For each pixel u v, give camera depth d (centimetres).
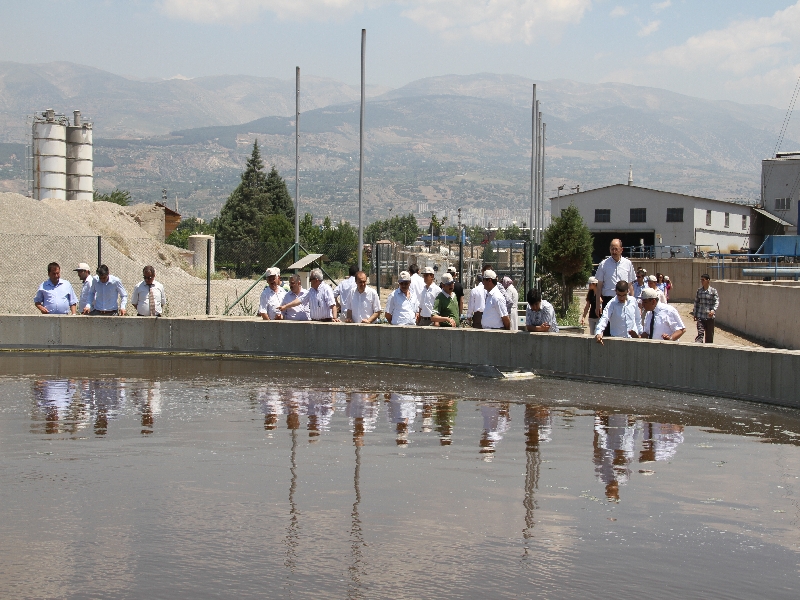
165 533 680
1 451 944
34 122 6456
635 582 590
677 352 1397
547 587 580
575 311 3725
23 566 611
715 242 7344
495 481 830
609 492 797
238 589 573
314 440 1007
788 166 7975
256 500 766
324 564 617
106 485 812
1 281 2948
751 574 606
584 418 1159
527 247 2916
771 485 825
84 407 1212
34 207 3553
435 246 9819
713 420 1152
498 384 1468
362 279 1805
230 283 3872
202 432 1047
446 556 633
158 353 1880
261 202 10044
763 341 2797
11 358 1788
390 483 820
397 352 1714
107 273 1908
